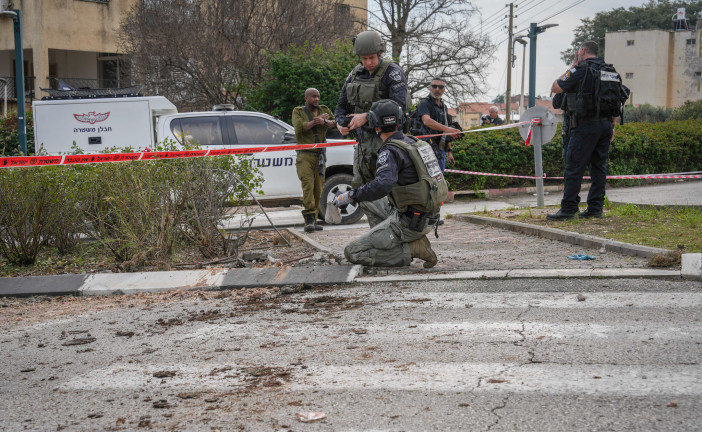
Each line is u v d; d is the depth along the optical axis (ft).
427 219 23.41
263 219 48.06
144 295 23.94
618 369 13.30
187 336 17.65
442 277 22.49
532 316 17.53
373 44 24.67
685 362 13.50
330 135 45.19
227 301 21.86
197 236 30.22
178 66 86.07
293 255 29.27
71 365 15.72
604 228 30.12
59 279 25.45
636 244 25.25
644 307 17.80
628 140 69.15
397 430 11.05
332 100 73.97
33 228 29.66
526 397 12.14
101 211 30.35
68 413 12.64
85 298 24.18
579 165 32.99
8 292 24.73
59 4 110.93
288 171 43.62
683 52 240.53
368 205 25.46
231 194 31.24
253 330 17.80
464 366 13.93
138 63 89.61
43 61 110.01
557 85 32.68
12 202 29.27
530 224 32.73
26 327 19.86
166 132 43.01
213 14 86.89
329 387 13.15
